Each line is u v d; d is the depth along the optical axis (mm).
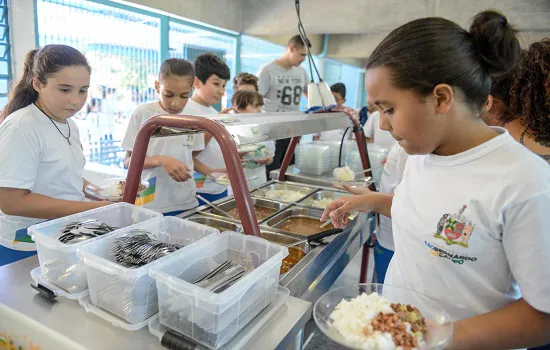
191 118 1047
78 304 847
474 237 796
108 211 1113
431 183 883
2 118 1514
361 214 1823
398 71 751
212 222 1637
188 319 739
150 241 919
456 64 736
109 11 3361
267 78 4047
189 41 4438
